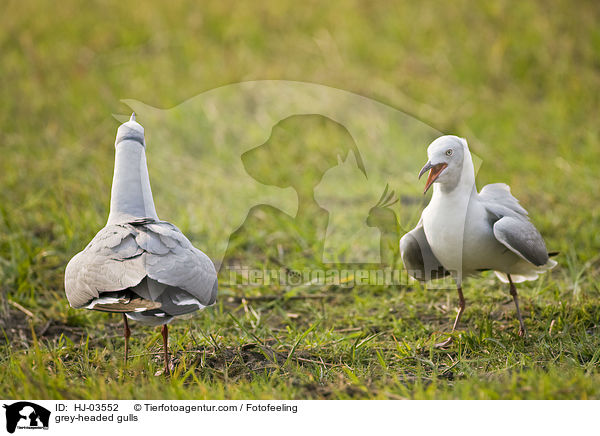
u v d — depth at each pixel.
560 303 9.11
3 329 8.95
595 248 10.85
